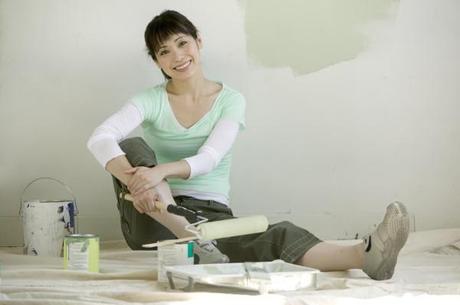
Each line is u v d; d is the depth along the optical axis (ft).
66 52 12.89
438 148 13.34
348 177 13.26
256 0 13.12
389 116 13.29
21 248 12.50
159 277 7.88
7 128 12.83
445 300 6.64
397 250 7.87
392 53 13.26
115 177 9.99
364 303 6.51
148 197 8.93
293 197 13.24
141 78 13.02
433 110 13.32
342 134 13.26
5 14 12.75
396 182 13.33
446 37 13.30
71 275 8.25
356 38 13.23
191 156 10.32
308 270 7.61
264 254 8.58
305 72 13.20
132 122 10.02
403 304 6.52
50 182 12.92
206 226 7.48
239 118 10.21
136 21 12.98
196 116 10.26
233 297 6.68
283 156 13.21
